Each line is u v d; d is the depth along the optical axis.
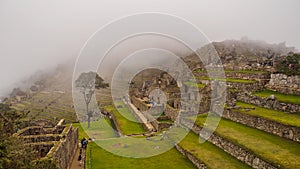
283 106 28.06
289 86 33.56
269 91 34.75
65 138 24.47
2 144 16.41
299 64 40.50
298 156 18.28
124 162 24.16
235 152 21.81
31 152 18.20
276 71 37.72
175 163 23.48
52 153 19.02
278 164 17.11
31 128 30.12
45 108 79.75
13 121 26.69
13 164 15.67
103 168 22.94
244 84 36.53
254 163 19.27
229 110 30.33
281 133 22.95
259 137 23.03
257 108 30.02
